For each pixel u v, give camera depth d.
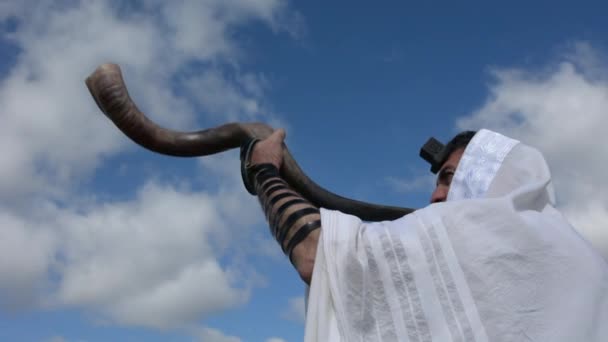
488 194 1.89
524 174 1.89
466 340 1.51
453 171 2.09
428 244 1.62
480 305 1.54
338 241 1.64
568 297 1.55
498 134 1.99
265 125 2.43
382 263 1.61
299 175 2.33
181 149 2.46
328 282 1.65
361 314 1.58
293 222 1.79
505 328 1.51
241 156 2.29
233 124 2.45
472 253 1.59
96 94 2.40
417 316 1.56
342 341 1.57
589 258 1.63
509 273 1.56
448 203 1.69
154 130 2.43
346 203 2.43
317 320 1.62
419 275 1.59
